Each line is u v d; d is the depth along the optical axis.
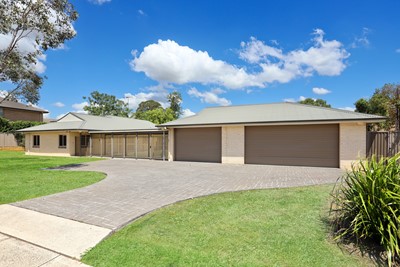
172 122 16.55
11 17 11.98
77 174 10.35
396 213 3.17
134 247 3.42
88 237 3.77
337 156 12.40
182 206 5.36
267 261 3.04
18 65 13.63
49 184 8.08
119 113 49.78
